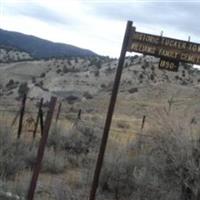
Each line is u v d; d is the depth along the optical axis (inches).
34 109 1561.3
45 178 524.1
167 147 413.7
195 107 584.1
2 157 509.7
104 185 466.3
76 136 773.3
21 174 501.4
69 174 562.3
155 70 3961.6
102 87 4303.6
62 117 1378.0
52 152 632.4
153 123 449.1
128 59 4611.2
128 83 3641.7
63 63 5797.2
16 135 692.7
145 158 473.7
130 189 455.2
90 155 669.9
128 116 2113.7
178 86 3312.0
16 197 381.4
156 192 403.2
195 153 395.9
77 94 3358.8
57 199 408.2
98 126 1065.5
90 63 5511.8
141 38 377.4
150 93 3112.7
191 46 370.9
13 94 3489.2
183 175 387.5
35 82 4879.4
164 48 374.3
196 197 370.3
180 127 415.8
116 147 684.7
